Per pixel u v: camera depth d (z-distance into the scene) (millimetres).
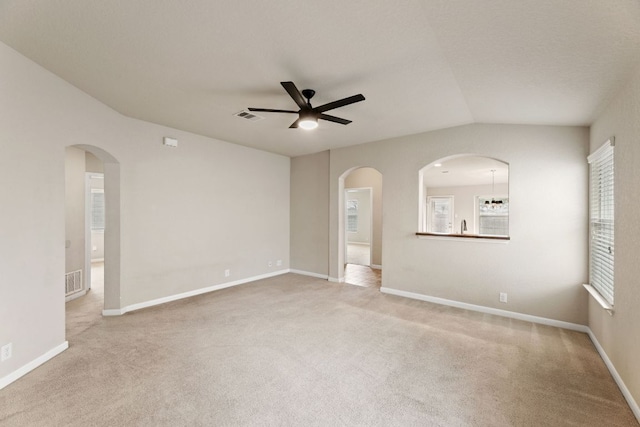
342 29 1962
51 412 1941
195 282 4680
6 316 2217
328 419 1902
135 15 1847
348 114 3627
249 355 2744
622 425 1878
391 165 4793
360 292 4895
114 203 3705
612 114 2527
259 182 5742
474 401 2100
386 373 2455
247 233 5516
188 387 2232
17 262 2305
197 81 2777
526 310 3682
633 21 1523
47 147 2590
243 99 3207
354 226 12055
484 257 3957
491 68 2348
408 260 4613
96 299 4457
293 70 2543
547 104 2889
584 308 3357
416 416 1938
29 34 2055
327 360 2662
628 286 2148
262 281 5598
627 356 2143
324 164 5852
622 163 2287
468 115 3619
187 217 4551
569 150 3455
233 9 1779
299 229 6273
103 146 3371
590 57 1961
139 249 3982
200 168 4715
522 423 1885
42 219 2541
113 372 2428
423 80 2678
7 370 2229
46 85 2564
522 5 1567
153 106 3428
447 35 1975
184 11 1802
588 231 3352
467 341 3074
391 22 1872
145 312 3865
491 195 9281
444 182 9117
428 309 4066
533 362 2648
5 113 2191
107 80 2775
